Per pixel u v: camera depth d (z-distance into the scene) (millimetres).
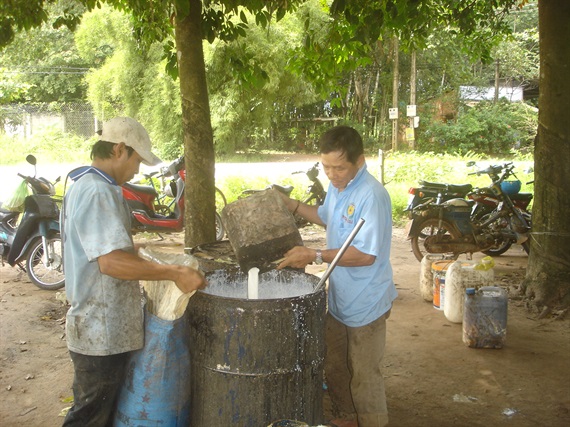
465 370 4258
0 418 3596
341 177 2805
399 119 26219
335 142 2754
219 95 21688
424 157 16047
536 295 5590
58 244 6242
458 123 25953
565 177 5500
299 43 20500
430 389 3973
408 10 4918
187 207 4840
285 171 16688
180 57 4770
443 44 24219
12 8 5590
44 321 5270
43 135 22953
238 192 11203
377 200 2777
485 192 7395
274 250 2676
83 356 2461
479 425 3516
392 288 2992
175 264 2484
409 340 4824
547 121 5539
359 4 4945
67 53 29859
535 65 29484
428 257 6008
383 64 26422
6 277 6590
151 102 22359
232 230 2662
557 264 5539
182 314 2480
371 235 2736
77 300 2453
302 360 2490
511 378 4125
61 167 19156
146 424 2539
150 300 2586
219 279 2891
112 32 22141
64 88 30484
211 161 4852
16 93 24234
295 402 2500
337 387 3172
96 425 2555
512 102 28141
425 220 7102
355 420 3158
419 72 27266
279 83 22141
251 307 2385
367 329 2904
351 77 26547
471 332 4617
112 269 2295
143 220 7695
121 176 2531
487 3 7859
